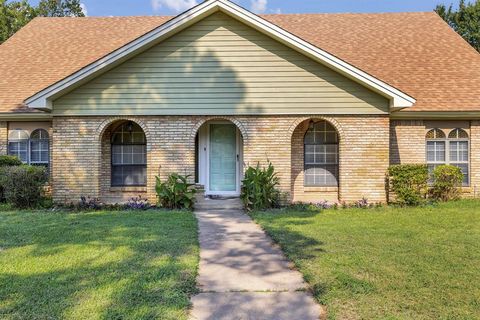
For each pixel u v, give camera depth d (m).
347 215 10.53
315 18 18.73
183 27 12.27
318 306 4.41
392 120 13.78
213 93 12.49
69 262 5.88
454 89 13.87
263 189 11.89
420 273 5.39
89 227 8.67
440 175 13.12
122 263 5.82
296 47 12.05
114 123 13.62
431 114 13.24
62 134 12.52
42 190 13.01
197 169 13.92
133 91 12.48
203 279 5.35
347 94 12.46
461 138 14.02
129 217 10.14
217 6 11.94
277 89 12.49
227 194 13.92
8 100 13.98
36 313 4.05
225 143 14.02
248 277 5.44
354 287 4.84
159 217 10.15
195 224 9.20
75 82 11.95
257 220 9.86
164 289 4.75
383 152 12.52
